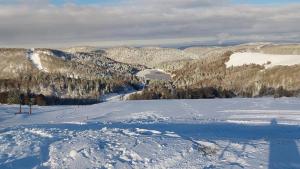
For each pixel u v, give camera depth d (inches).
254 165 523.8
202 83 7253.9
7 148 649.6
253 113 1706.4
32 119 2190.0
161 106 2292.1
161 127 981.8
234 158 561.9
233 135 780.6
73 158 579.2
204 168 518.3
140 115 1878.7
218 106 2126.0
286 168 512.4
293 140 692.1
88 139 706.2
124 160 568.1
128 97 6264.8
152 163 551.2
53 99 6328.7
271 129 932.0
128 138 709.9
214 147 634.8
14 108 2896.2
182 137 724.0
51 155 598.2
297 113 1649.9
